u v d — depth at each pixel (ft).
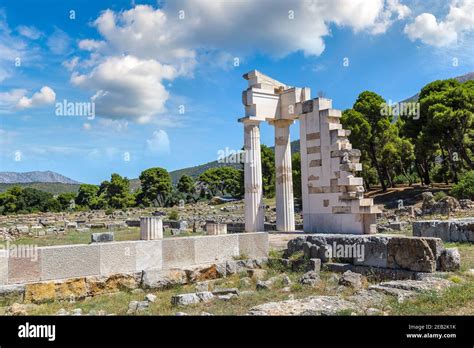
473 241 64.28
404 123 199.41
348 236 51.72
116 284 46.96
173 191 405.39
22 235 130.52
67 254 44.47
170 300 41.16
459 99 162.09
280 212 96.02
